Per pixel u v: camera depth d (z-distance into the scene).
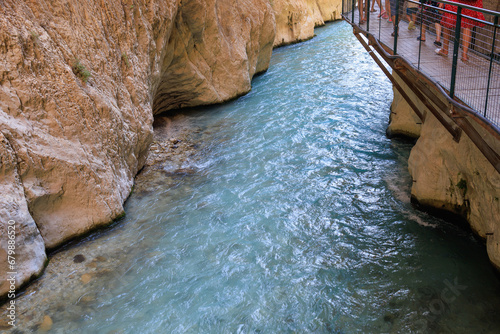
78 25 8.78
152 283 7.22
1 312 6.45
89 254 7.81
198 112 16.06
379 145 12.21
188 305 6.77
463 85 6.04
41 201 7.54
